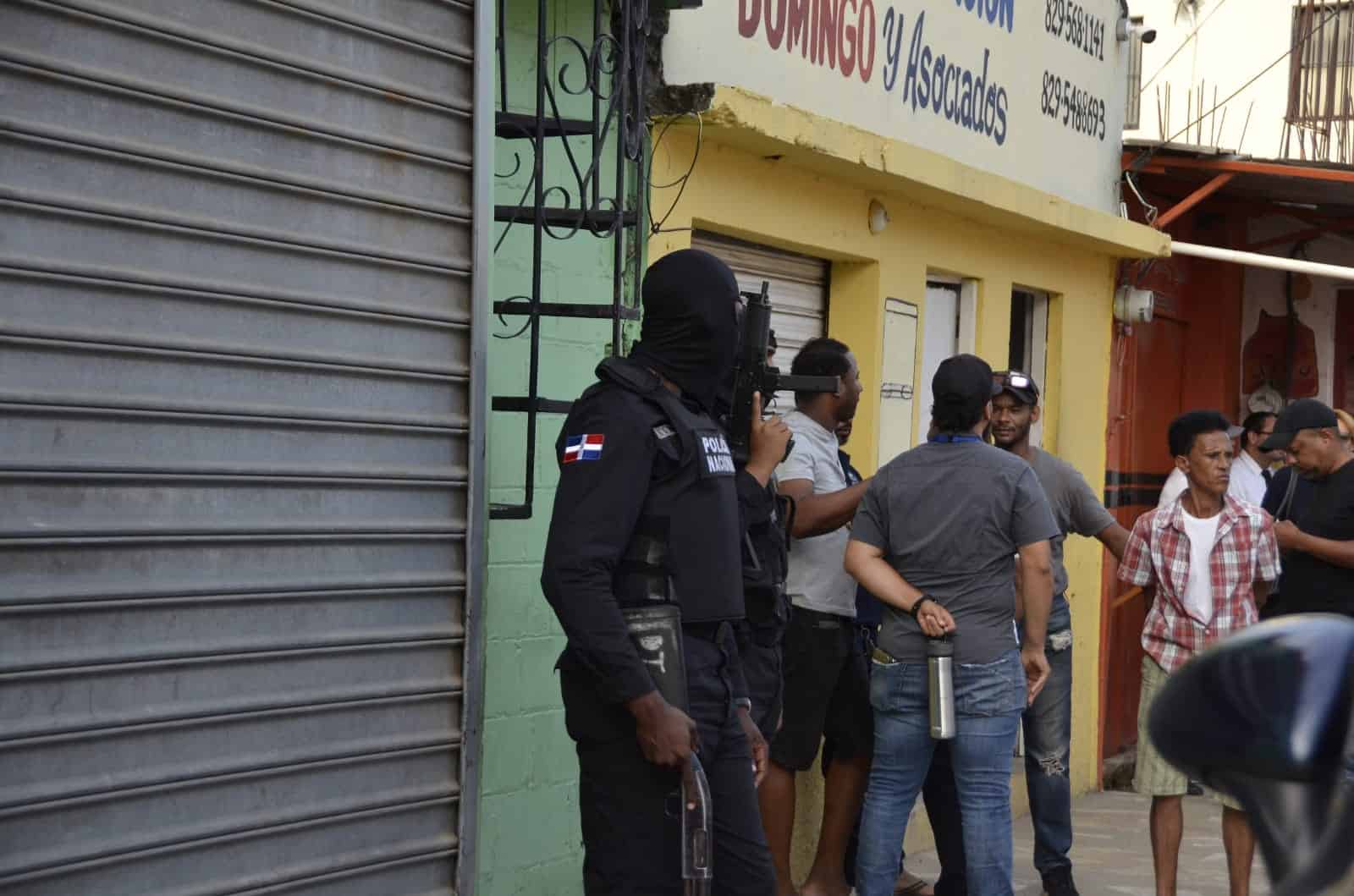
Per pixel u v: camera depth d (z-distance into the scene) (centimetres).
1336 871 131
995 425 658
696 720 369
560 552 354
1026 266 877
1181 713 138
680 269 383
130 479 278
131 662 278
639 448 360
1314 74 1533
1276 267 954
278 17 300
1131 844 800
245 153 295
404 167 323
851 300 720
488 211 338
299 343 304
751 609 464
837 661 575
